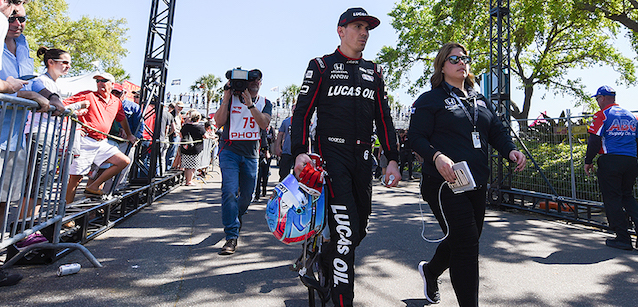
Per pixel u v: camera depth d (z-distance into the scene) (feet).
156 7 20.31
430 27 70.90
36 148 8.38
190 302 7.55
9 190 7.66
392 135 7.17
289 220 5.97
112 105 14.19
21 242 9.41
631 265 10.73
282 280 8.95
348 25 6.69
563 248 12.50
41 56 11.37
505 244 12.93
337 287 6.17
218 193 24.27
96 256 10.34
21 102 7.59
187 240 12.48
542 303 7.98
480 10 59.77
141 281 8.62
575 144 18.69
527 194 19.94
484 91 24.04
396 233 14.05
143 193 18.93
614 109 13.32
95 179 14.40
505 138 7.10
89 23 85.05
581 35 67.41
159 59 19.95
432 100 6.89
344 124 6.52
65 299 7.46
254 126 12.46
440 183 6.59
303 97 6.60
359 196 6.77
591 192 17.34
